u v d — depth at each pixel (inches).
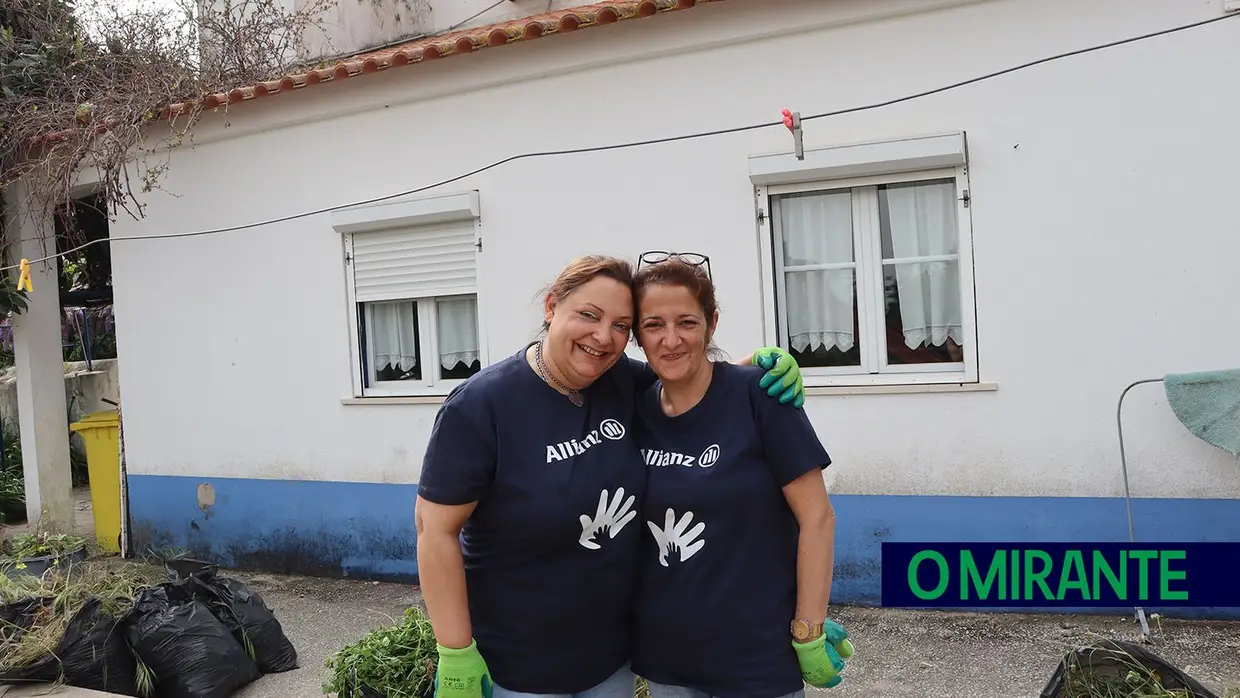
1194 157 185.3
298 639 214.1
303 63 361.1
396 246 255.6
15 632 178.9
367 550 260.2
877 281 211.2
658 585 96.3
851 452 210.8
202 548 284.7
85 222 341.1
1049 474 197.3
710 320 95.7
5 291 289.9
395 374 263.3
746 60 214.7
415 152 250.5
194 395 285.0
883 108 204.7
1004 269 198.4
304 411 268.4
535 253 237.9
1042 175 194.9
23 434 309.6
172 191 284.2
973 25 197.5
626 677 104.4
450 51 234.4
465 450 92.1
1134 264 189.9
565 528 92.1
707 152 219.5
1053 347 195.8
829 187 211.6
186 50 332.2
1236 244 183.5
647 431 98.3
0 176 288.5
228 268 277.4
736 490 92.4
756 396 94.3
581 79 230.5
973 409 201.6
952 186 205.2
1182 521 189.8
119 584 188.5
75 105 287.3
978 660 178.7
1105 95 190.1
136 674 172.6
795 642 95.4
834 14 205.5
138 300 292.5
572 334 91.0
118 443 306.2
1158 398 189.8
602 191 229.9
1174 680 124.7
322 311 264.7
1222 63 182.7
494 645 97.5
